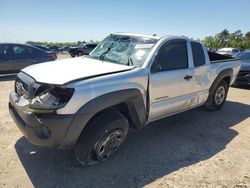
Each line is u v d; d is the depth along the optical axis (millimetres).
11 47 9945
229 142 4496
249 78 8898
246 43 59125
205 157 3922
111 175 3342
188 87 4703
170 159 3811
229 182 3305
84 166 3508
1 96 6977
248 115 6047
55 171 3379
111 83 3359
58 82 3070
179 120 5480
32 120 3072
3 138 4246
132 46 4316
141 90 3748
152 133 4730
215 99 5977
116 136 3551
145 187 3137
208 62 5270
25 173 3309
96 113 3275
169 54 4316
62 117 2979
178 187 3158
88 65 3857
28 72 3578
